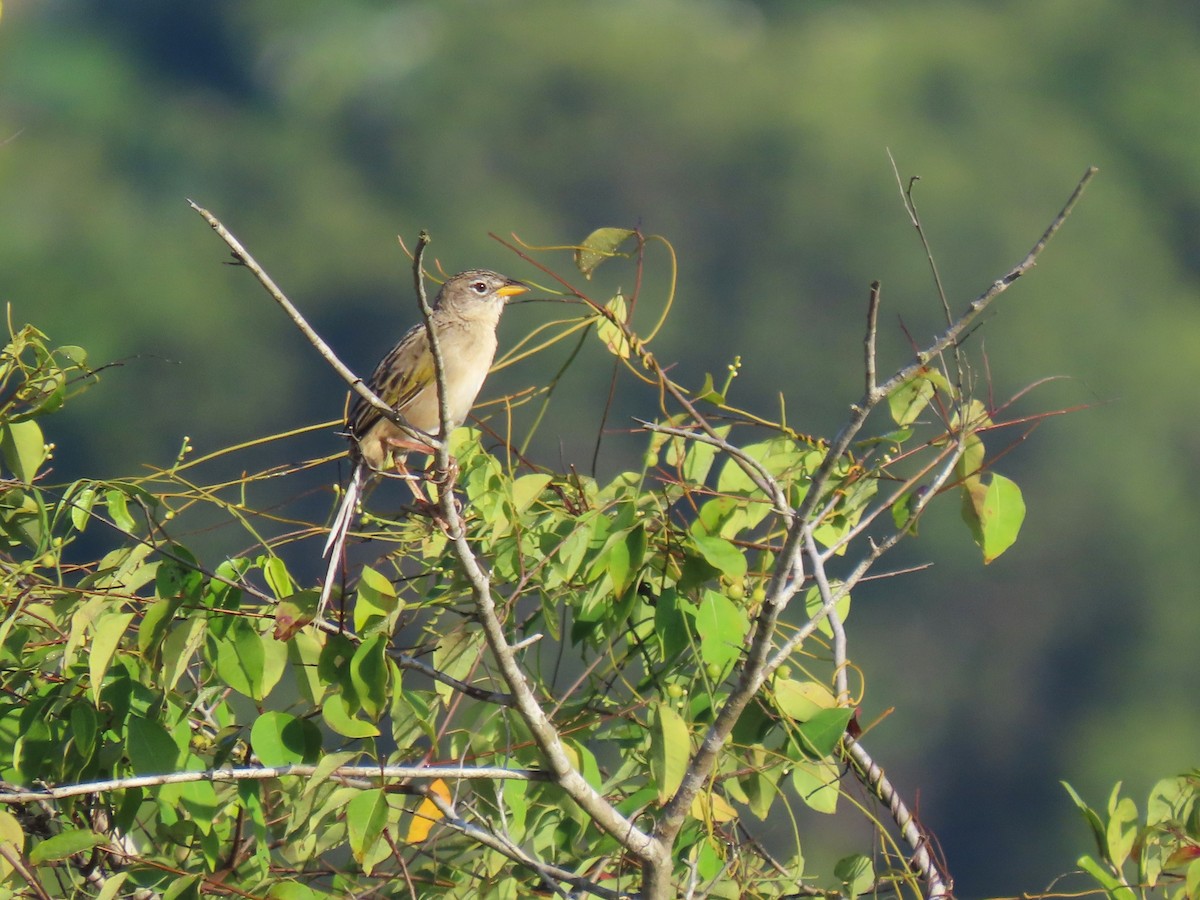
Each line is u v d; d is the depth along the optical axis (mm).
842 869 5488
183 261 28234
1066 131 30781
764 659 4840
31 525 5535
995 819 22422
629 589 5199
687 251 28734
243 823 5551
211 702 5816
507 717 5168
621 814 5180
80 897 5363
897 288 27891
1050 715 23109
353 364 28219
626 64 30422
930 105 30797
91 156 30891
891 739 22734
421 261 4293
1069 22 31906
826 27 33469
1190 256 30359
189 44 33312
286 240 29234
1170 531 24812
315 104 32375
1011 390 26266
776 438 5805
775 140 28969
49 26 33156
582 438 23719
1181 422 26266
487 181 30906
